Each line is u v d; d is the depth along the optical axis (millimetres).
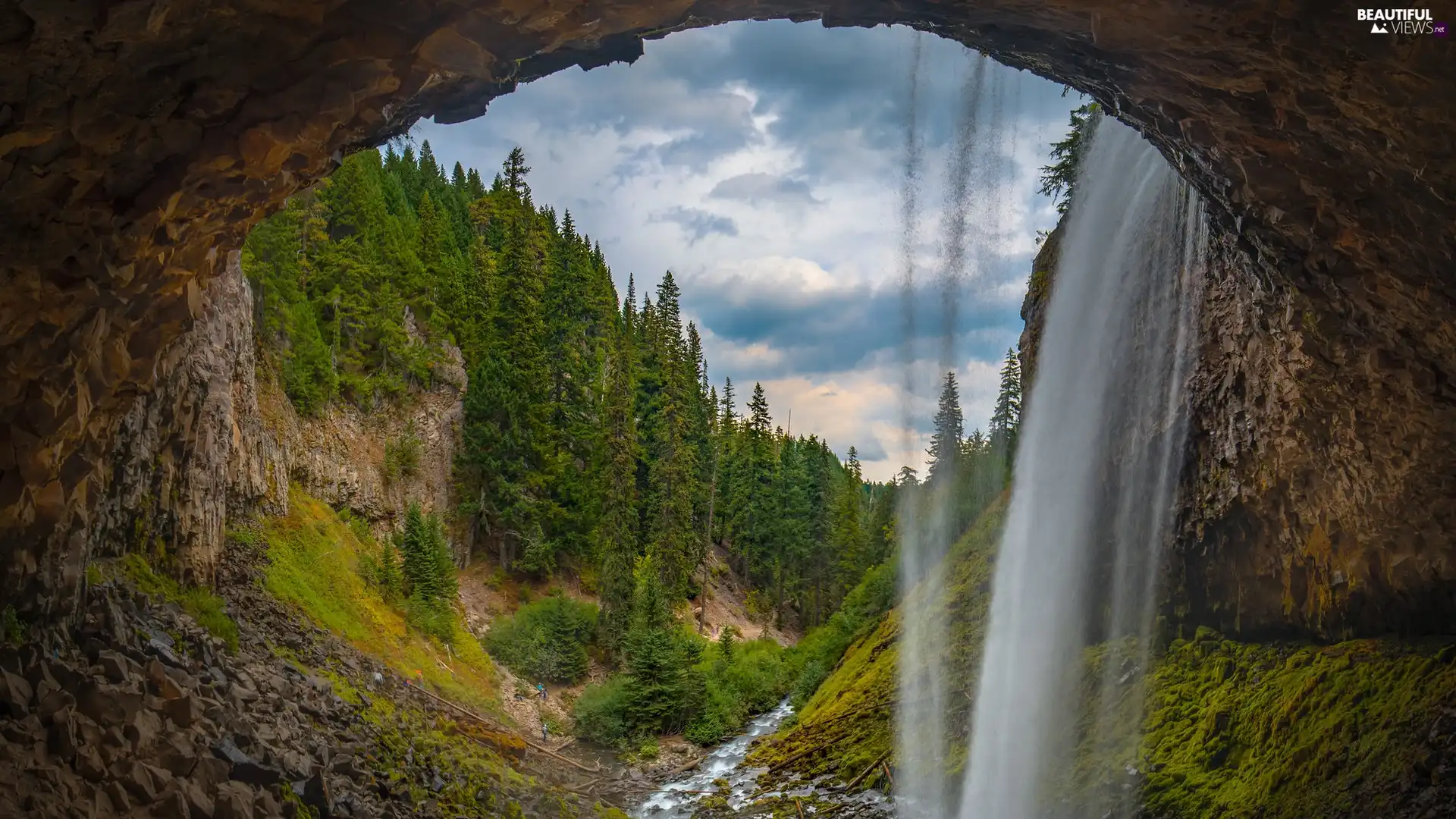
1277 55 7047
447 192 86875
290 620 23812
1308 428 12219
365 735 15992
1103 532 18734
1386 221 8164
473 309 60500
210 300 19422
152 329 9016
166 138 6727
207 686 12312
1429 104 6539
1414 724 11141
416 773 15750
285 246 44188
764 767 27781
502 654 41438
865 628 38531
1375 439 11047
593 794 25469
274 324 41406
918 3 8234
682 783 27969
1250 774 13086
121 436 14391
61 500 9008
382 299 50844
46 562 9438
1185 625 16781
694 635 51594
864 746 24328
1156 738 15375
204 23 5977
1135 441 17562
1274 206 9047
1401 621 12562
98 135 6379
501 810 17062
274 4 6039
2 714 7906
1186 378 15766
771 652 49750
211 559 19844
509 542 51812
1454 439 9961
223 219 8156
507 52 7227
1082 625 18828
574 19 7082
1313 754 12203
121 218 7062
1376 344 9867
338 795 11859
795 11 8422
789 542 71625
